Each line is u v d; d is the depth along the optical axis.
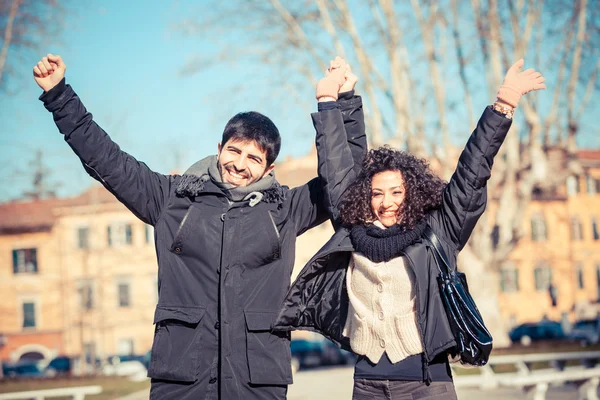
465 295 4.03
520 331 39.75
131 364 40.00
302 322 4.38
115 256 51.94
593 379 11.07
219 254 4.22
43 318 51.88
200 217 4.28
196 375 4.08
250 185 4.33
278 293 4.27
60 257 52.25
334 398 14.06
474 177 4.13
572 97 23.23
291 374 4.20
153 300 51.84
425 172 4.30
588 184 58.12
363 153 4.79
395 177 4.23
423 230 4.20
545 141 23.84
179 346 4.12
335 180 4.46
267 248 4.26
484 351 3.96
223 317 4.11
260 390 4.13
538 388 10.71
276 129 4.46
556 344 25.50
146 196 4.32
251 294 4.21
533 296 55.84
